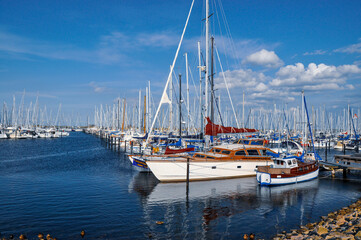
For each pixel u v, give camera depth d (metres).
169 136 42.41
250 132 25.86
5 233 13.02
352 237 11.73
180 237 12.84
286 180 22.81
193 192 20.41
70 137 108.75
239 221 14.91
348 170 29.80
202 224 14.41
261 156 25.41
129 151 50.50
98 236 12.80
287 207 17.41
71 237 12.66
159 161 22.81
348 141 67.38
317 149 64.06
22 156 45.47
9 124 102.88
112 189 21.64
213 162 23.55
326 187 22.72
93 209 16.62
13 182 24.41
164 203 17.92
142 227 13.92
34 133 96.81
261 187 21.92
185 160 23.34
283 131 69.38
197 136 31.77
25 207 16.94
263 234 13.23
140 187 22.17
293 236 12.69
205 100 27.98
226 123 70.31
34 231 13.29
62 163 37.25
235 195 19.80
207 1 27.59
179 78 40.84
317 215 16.05
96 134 115.94
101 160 40.50
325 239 11.87
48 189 21.70
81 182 24.41
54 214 15.67
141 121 72.06
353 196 20.03
